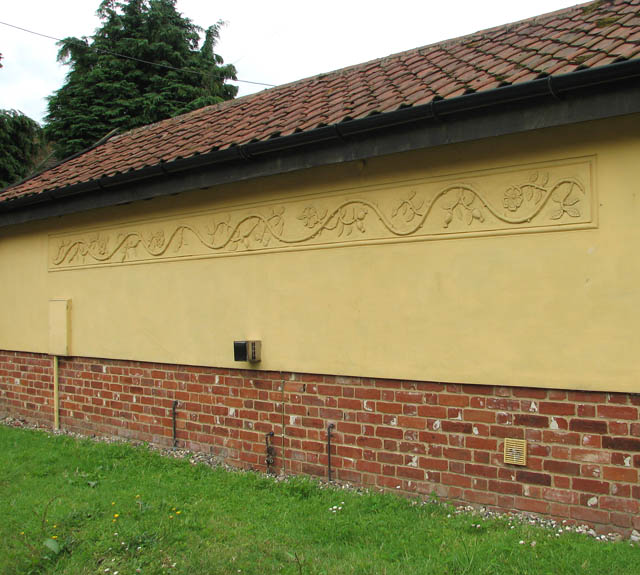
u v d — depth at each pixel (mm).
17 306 8672
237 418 5996
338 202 5254
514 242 4336
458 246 4586
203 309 6309
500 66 4855
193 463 5961
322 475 5324
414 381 4812
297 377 5539
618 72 3621
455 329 4586
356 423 5125
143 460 6066
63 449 6645
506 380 4344
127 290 7102
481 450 4465
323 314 5344
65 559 3910
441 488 4637
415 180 4801
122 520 4445
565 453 4125
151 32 23734
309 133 4957
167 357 6641
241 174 5645
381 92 5648
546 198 4203
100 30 23500
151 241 6832
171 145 7168
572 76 3754
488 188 4445
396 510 4496
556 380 4145
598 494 3996
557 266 4160
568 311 4113
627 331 3904
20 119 21047
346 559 3734
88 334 7578
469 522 4156
